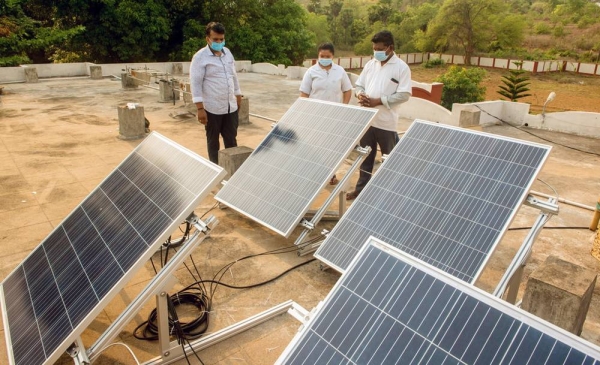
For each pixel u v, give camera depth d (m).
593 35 53.69
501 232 3.20
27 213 5.59
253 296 3.99
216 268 4.41
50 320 2.75
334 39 65.25
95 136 9.35
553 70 41.50
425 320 1.88
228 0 29.66
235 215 5.57
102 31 25.42
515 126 11.41
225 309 3.81
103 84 17.55
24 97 14.02
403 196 3.84
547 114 11.03
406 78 5.58
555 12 69.69
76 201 5.98
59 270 3.17
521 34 49.44
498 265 4.58
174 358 3.15
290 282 4.20
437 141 4.05
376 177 4.16
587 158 8.62
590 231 5.32
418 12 58.06
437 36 49.44
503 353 1.67
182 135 9.57
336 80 6.24
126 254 2.79
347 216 4.04
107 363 3.20
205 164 2.96
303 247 4.69
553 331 1.65
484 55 48.06
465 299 1.87
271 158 5.21
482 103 11.35
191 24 28.02
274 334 3.49
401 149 4.22
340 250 3.85
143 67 21.19
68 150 8.30
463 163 3.74
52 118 11.06
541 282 3.09
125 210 3.24
